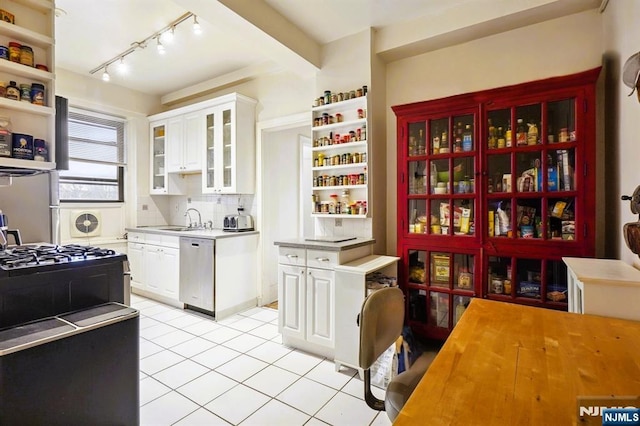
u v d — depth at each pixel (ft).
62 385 4.60
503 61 8.43
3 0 5.22
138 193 14.75
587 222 6.66
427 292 8.56
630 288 4.54
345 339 7.71
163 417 6.09
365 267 7.74
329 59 10.08
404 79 9.86
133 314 5.51
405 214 8.82
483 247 7.77
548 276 7.18
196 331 10.21
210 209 14.48
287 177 14.10
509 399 2.62
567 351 3.50
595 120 6.65
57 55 11.14
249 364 8.11
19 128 5.48
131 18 8.91
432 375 3.01
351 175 9.55
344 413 6.23
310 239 9.36
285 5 8.29
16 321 4.98
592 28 7.44
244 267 12.31
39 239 8.55
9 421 4.08
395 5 8.29
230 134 12.37
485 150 7.69
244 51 10.87
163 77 13.08
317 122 10.10
